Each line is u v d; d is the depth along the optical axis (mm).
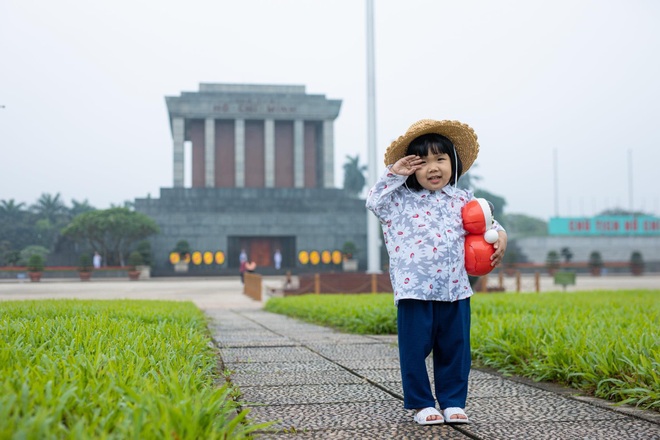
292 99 55812
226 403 3049
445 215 3512
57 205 85688
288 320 11516
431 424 3289
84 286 32031
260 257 53125
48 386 2459
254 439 2918
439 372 3473
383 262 48125
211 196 52062
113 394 2650
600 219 58312
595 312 7969
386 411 3639
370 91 20781
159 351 3955
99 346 3727
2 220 77125
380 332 8633
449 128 3523
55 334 4406
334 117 56281
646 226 58531
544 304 9750
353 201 53312
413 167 3447
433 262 3406
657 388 3670
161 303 11148
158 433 2123
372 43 21000
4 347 3486
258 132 57375
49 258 51344
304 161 57625
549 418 3486
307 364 5520
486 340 5633
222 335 8320
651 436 3102
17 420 2059
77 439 2006
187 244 48969
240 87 57188
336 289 20547
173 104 54500
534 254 56906
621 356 4195
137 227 45438
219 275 47906
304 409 3688
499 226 3539
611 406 3766
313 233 51656
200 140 56438
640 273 48125
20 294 23141
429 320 3402
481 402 3930
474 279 18156
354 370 5176
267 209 51781
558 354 4633
